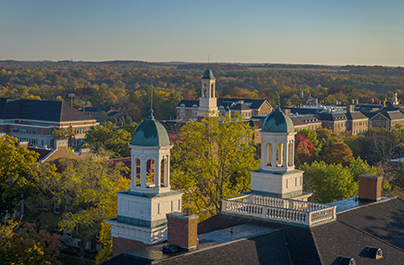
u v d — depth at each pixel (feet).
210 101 297.94
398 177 335.88
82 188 230.07
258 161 219.00
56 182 242.58
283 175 161.48
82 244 231.91
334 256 119.65
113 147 432.25
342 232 131.34
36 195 250.16
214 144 230.07
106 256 195.42
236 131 217.15
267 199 156.56
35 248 134.92
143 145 136.15
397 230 145.48
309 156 466.29
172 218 114.01
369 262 121.19
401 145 492.13
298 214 130.52
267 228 133.69
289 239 127.54
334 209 136.77
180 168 222.89
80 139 622.95
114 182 229.66
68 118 618.85
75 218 227.81
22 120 629.92
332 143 516.32
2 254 130.62
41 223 248.11
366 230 139.85
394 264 123.75
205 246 116.16
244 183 222.28
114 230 141.49
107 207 204.95
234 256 113.39
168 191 140.46
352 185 274.36
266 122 165.27
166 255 109.29
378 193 163.22
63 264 238.89
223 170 217.15
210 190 218.18
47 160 294.25
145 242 135.33
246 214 142.20
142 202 136.26
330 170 276.82
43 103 639.35
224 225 144.66
